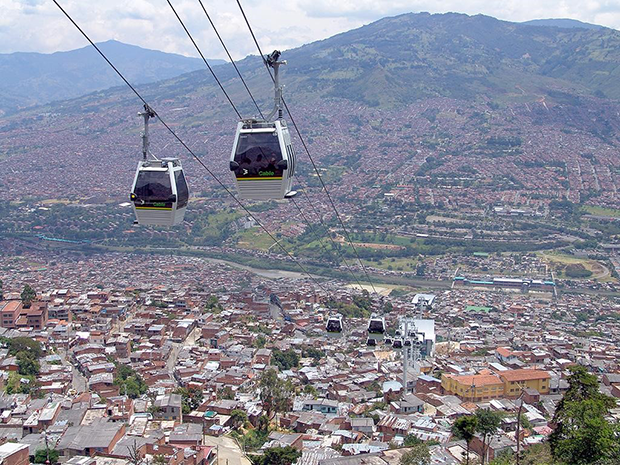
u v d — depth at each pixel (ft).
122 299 539.29
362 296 616.80
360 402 334.03
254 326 490.90
